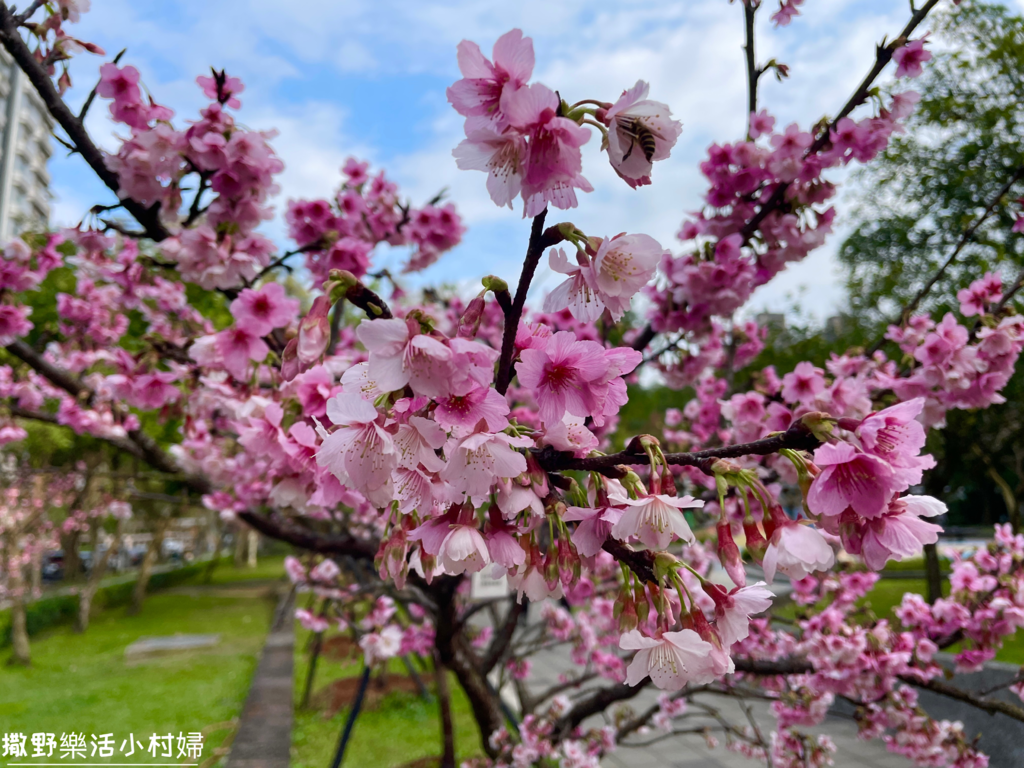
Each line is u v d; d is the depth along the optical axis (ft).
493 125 3.23
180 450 12.91
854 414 9.86
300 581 17.88
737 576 3.43
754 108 10.64
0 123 132.98
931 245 36.58
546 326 3.94
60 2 8.16
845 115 9.68
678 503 3.48
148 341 10.97
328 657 33.96
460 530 3.76
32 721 25.27
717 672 3.50
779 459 9.35
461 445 3.23
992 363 10.29
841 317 44.96
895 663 11.14
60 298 15.55
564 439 3.88
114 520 70.44
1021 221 12.50
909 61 9.09
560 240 3.51
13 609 36.96
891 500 3.35
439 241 13.30
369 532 16.38
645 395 49.60
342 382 3.51
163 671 33.14
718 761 19.57
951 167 33.81
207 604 58.90
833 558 3.43
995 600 11.22
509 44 3.12
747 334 16.47
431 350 3.03
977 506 86.84
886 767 17.89
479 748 21.35
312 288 12.35
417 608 19.07
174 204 8.27
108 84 7.96
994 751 15.93
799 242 10.00
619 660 16.53
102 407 13.20
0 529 38.42
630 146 3.26
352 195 12.59
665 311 11.14
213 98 8.32
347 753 21.39
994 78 30.19
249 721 24.58
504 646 14.51
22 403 16.80
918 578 42.91
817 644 11.51
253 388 9.04
